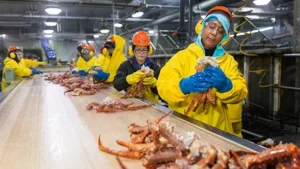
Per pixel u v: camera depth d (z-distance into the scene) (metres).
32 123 1.79
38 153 1.25
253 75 4.14
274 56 3.73
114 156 1.18
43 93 3.28
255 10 8.27
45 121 1.84
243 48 5.33
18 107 2.36
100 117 1.93
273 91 3.81
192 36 6.75
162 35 9.12
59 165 1.11
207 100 1.90
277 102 3.77
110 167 1.08
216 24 1.88
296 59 3.45
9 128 1.67
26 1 7.25
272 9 8.44
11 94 3.23
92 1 7.57
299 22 3.43
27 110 2.22
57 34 14.05
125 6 7.93
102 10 10.22
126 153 1.15
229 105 2.46
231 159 0.77
